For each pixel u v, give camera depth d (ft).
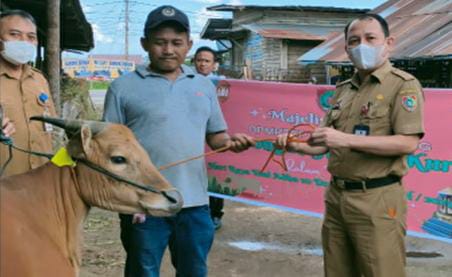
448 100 18.83
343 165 12.12
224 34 91.86
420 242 22.75
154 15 12.44
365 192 11.91
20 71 13.03
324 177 21.48
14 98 12.69
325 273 13.21
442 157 19.07
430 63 43.24
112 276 18.72
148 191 10.21
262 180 22.40
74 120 10.32
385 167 11.82
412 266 19.97
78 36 72.74
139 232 12.56
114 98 12.66
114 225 24.85
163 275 19.17
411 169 19.51
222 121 13.78
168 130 12.41
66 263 9.74
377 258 11.90
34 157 12.89
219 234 23.72
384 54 11.98
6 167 12.41
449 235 19.16
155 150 12.37
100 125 10.38
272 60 79.10
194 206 12.70
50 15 31.94
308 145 12.74
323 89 21.17
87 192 10.25
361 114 12.11
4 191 9.25
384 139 11.40
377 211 11.83
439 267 19.88
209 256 20.98
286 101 21.79
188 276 13.24
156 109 12.42
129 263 13.00
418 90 11.64
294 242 22.81
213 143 13.79
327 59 49.62
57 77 32.37
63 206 10.14
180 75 12.92
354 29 12.03
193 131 12.70
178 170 12.45
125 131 10.50
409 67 44.86
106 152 10.16
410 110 11.46
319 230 24.54
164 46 12.49
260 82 22.16
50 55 32.27
